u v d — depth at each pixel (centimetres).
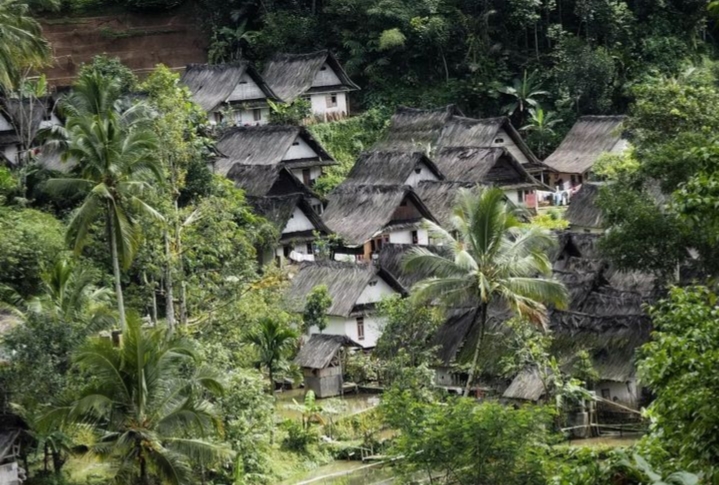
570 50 13675
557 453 6069
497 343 8062
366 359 8388
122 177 7206
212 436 6438
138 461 5969
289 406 8150
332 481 7169
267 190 11031
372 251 10644
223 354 7244
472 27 14000
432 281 7419
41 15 14188
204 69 13288
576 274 8688
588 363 7731
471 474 5866
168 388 6103
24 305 7906
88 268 7625
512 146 12525
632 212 7856
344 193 11100
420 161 11575
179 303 7888
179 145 7938
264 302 8081
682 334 3888
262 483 7062
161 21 14562
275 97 13200
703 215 3753
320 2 14525
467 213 7819
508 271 7406
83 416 6028
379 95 13825
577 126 12838
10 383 6656
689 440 3612
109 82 8419
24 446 6806
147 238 7581
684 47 14175
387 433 7800
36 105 11262
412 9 14050
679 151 7938
